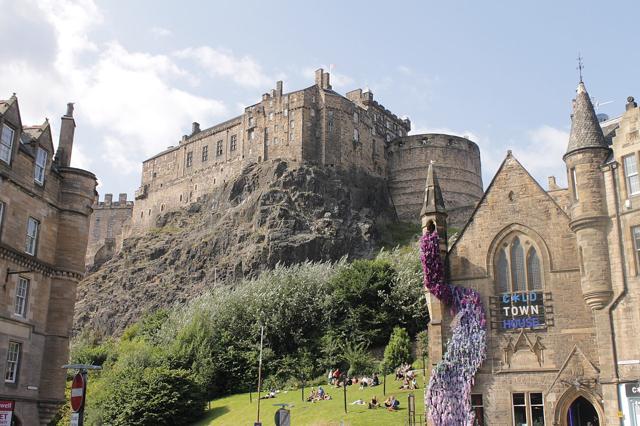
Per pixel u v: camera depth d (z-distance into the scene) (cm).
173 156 17725
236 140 16200
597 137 4738
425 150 16412
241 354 9256
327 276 10331
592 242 4572
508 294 4978
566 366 4659
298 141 15038
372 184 15712
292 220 13738
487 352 4906
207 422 7594
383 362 8156
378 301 9506
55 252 5231
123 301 14675
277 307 9806
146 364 8938
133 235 17425
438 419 4862
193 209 16450
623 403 4284
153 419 7656
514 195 5138
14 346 4778
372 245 14100
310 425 6031
